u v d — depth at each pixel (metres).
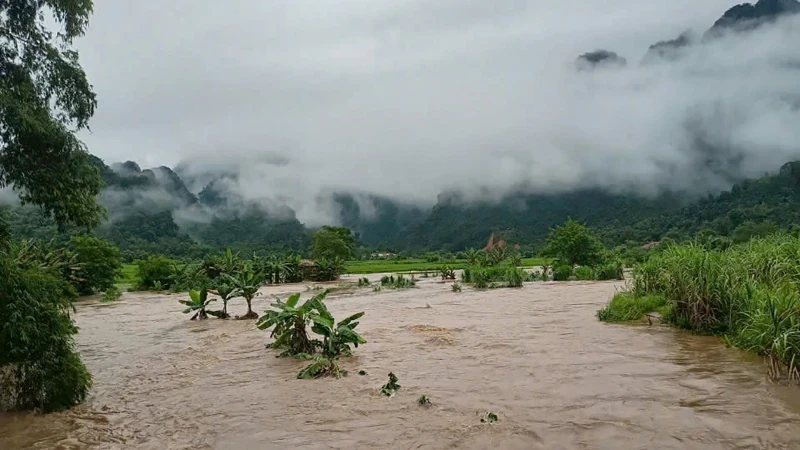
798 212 90.88
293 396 7.52
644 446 5.11
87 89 8.94
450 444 5.36
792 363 7.25
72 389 7.50
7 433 6.39
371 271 60.78
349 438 5.68
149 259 39.75
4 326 7.14
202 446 5.71
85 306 26.28
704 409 6.12
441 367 8.89
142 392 8.23
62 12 8.55
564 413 6.16
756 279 11.62
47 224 58.97
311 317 10.38
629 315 13.00
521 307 17.62
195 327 16.12
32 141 8.09
